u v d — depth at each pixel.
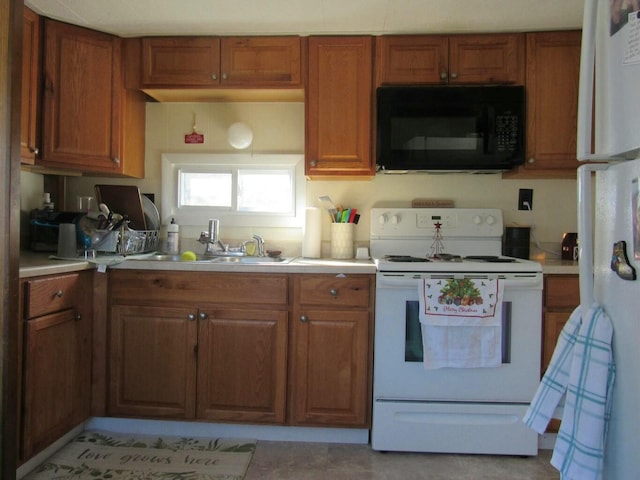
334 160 2.24
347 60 2.22
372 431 1.97
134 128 2.43
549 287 1.96
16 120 1.34
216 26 2.15
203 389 2.02
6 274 1.33
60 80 2.12
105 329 2.05
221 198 2.58
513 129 2.13
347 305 1.97
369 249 2.45
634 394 0.74
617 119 0.79
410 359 1.94
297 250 2.54
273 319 1.99
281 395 2.00
